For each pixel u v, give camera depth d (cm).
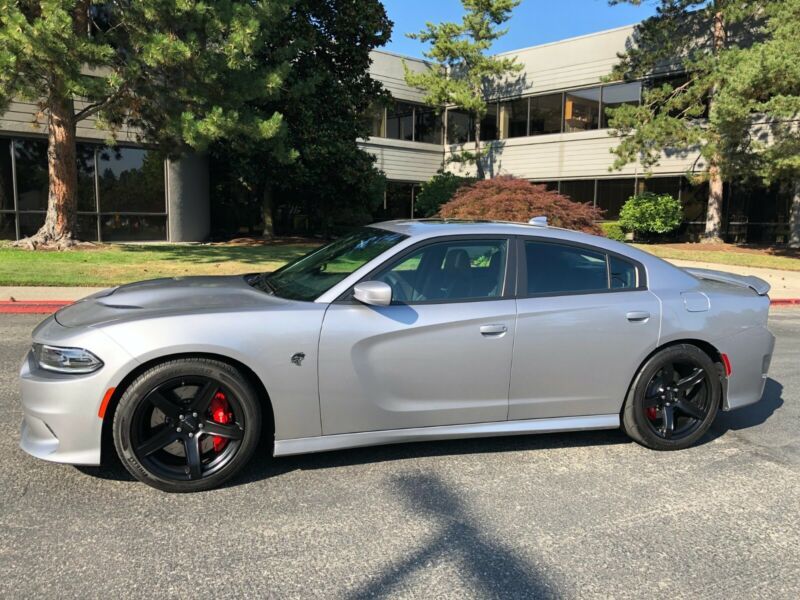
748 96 1633
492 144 2927
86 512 338
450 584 283
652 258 466
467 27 2639
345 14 2070
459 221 473
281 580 282
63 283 1087
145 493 362
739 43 2122
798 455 452
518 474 405
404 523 337
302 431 377
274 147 1501
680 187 2389
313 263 455
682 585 288
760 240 2273
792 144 1585
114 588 272
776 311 1177
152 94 1360
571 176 2662
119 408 346
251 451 370
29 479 375
